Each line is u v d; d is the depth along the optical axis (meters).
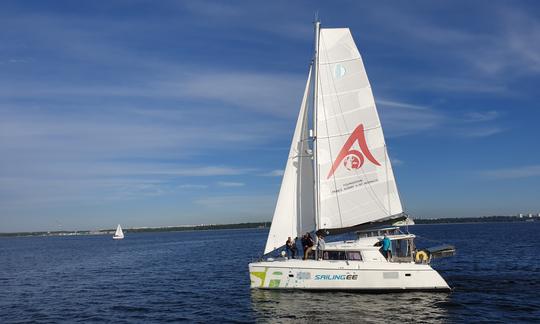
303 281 27.83
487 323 22.58
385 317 23.28
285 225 30.56
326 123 28.89
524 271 38.94
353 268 27.23
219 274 44.06
